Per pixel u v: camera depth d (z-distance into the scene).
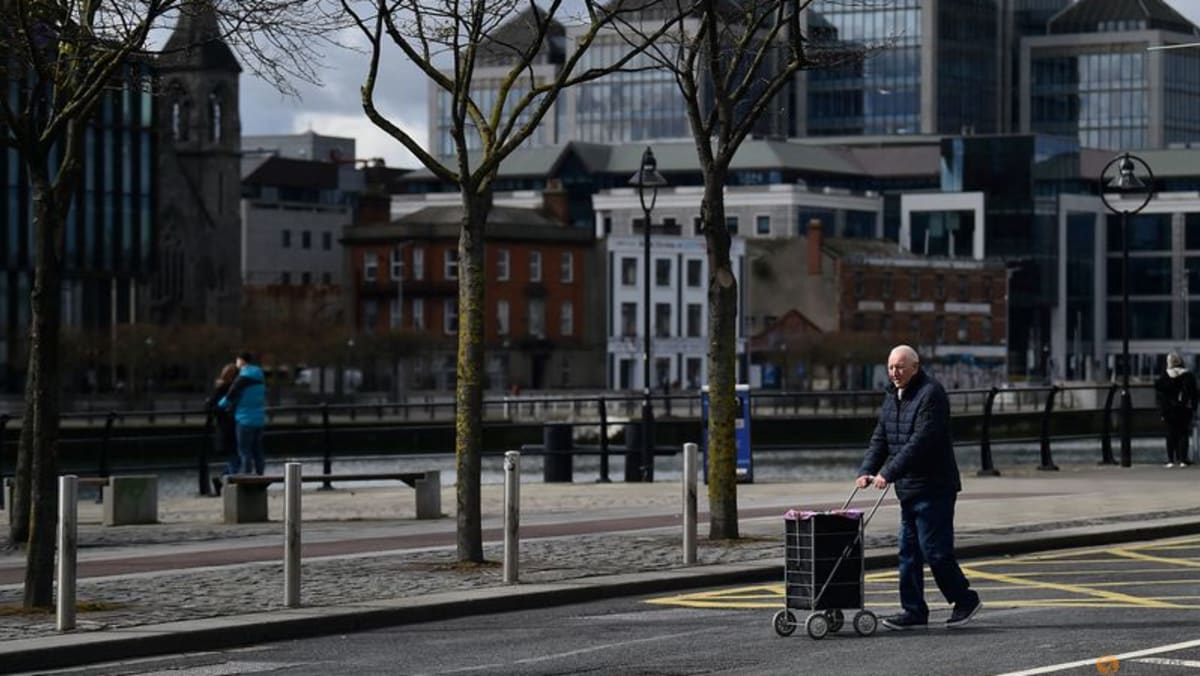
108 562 25.61
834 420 103.25
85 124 21.95
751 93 79.06
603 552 25.84
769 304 169.62
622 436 98.94
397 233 158.00
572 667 16.81
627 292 162.38
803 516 18.48
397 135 23.78
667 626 19.67
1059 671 15.94
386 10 23.38
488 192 24.09
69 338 124.81
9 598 21.70
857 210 187.25
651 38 25.17
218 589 22.11
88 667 17.66
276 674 16.86
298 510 20.55
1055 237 189.38
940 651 17.34
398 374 145.62
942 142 189.38
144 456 87.75
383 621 20.30
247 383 40.09
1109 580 23.38
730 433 27.08
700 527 30.12
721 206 26.81
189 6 23.22
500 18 24.16
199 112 174.50
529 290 158.75
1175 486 38.53
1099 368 193.62
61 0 21.98
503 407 118.00
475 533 24.41
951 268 176.88
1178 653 16.95
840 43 31.12
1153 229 194.25
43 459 20.39
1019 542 27.17
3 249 121.94
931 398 18.78
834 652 17.44
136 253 131.12
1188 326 193.62
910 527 19.03
